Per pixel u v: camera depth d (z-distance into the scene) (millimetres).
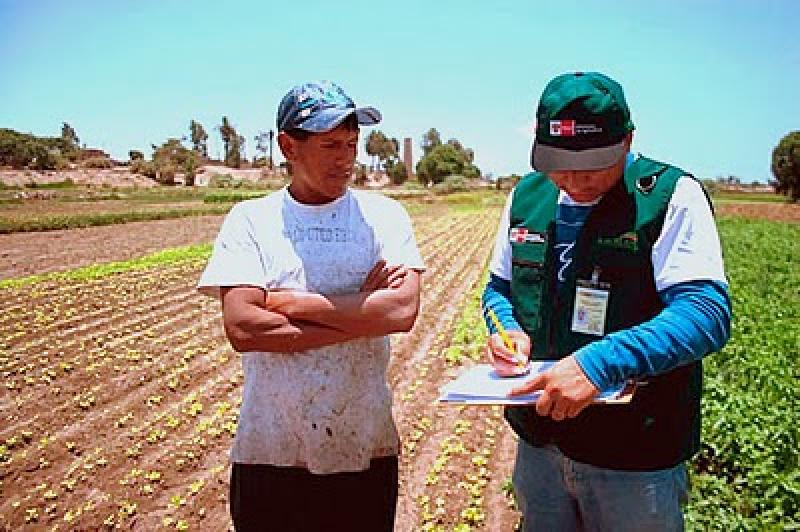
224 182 88812
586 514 3230
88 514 6113
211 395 9266
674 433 2949
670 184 2816
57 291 16203
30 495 6438
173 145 103750
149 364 10414
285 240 3463
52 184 82125
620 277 2900
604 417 2979
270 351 3363
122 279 18266
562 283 3068
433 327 13594
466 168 108562
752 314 13477
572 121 2721
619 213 2883
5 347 11211
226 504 6324
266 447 3482
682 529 3119
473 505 6293
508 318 3322
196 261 22016
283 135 3359
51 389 9188
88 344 11469
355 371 3496
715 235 2809
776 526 5137
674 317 2656
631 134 2844
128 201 59812
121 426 8078
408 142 132875
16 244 27328
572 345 3045
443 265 23062
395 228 3674
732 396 7523
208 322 13508
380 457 3662
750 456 6168
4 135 99188
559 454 3217
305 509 3564
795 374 9414
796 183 71875
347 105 3262
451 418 8523
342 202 3566
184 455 7270
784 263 23891
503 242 3416
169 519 6012
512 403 2740
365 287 3535
